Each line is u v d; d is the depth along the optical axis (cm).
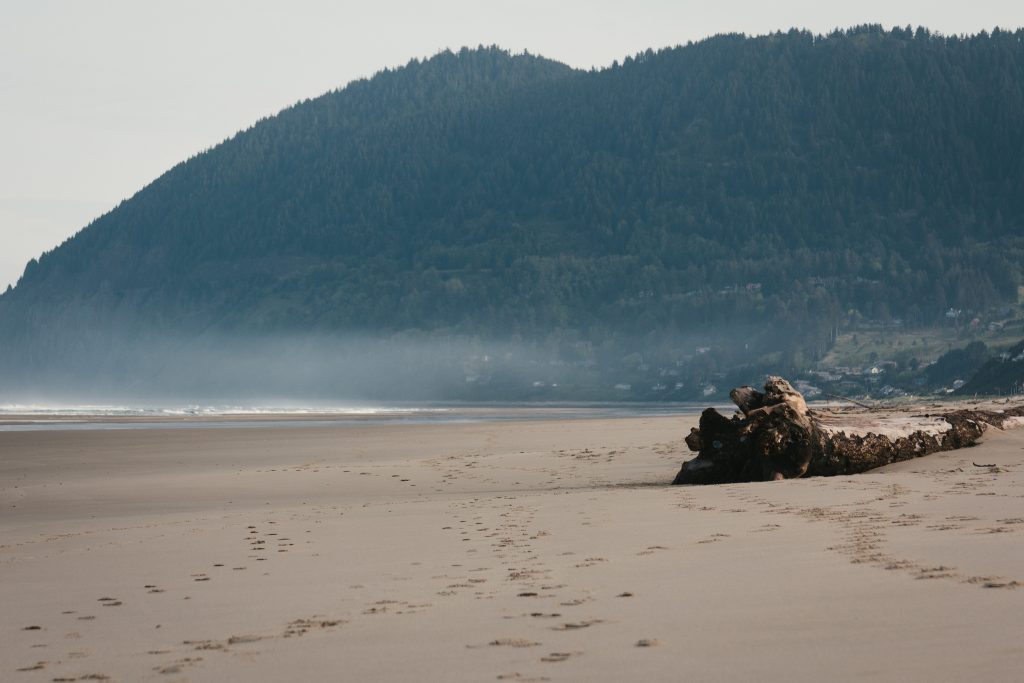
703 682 789
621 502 2200
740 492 2278
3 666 982
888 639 885
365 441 5669
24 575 1566
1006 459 2692
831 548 1405
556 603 1155
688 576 1268
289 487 3191
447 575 1404
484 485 3056
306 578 1440
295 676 886
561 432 5856
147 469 4050
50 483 3509
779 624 973
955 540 1395
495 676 846
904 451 2817
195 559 1677
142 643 1066
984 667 776
